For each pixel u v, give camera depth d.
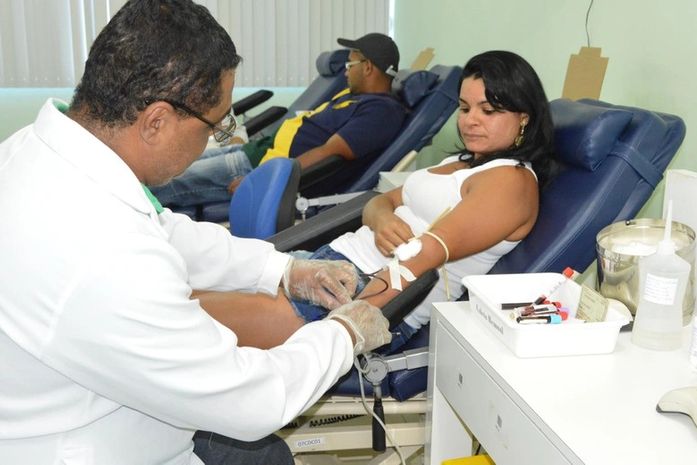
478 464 1.38
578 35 2.32
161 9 0.92
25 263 0.83
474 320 1.33
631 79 2.05
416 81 2.97
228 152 3.08
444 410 1.44
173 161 1.00
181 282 0.91
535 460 1.01
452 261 1.64
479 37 3.12
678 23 1.83
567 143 1.67
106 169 0.89
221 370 0.92
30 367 0.89
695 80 1.77
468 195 1.65
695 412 0.94
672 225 1.35
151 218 0.96
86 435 0.94
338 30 4.29
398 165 2.89
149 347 0.86
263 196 2.08
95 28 3.94
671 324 1.19
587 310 1.22
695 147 1.79
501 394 1.11
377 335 1.21
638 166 1.58
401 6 4.21
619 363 1.15
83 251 0.83
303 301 1.55
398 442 1.60
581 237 1.58
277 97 4.46
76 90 0.95
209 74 0.94
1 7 3.78
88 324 0.83
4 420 0.92
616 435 0.94
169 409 0.92
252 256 1.53
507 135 1.72
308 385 1.04
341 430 1.62
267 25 4.18
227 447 1.28
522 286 1.35
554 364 1.14
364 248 1.86
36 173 0.88
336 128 3.12
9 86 3.89
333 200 2.62
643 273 1.20
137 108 0.92
